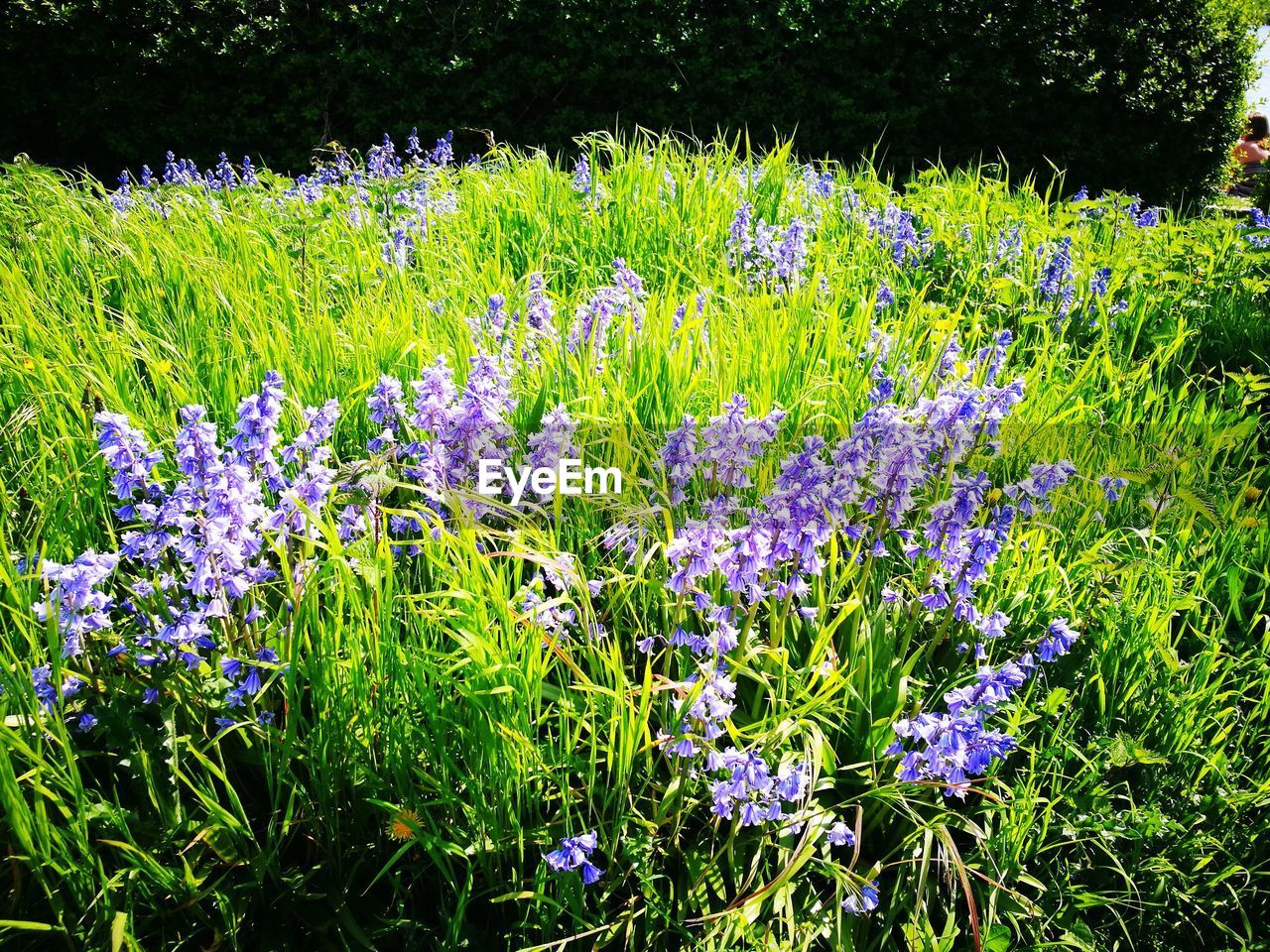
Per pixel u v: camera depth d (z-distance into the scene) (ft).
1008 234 18.25
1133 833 7.98
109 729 6.83
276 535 7.61
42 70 31.94
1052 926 7.68
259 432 7.52
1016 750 8.39
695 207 17.78
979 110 34.50
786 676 8.08
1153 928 7.89
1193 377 15.07
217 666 7.35
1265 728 9.20
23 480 9.35
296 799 7.48
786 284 15.20
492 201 18.30
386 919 6.95
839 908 7.06
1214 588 10.56
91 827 6.79
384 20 32.04
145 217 16.62
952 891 7.50
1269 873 7.84
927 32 33.45
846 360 12.31
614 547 8.83
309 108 32.42
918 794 7.75
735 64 33.60
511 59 32.89
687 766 7.41
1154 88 34.53
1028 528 9.99
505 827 7.13
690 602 8.05
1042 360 14.01
